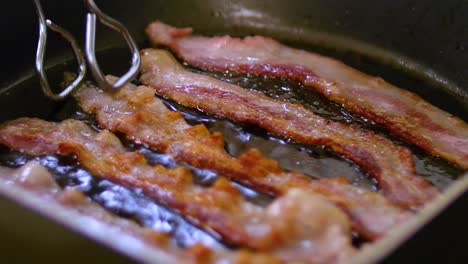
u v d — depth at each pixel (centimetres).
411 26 55
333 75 53
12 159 47
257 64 54
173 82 52
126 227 42
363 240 42
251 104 50
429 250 39
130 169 45
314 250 40
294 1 58
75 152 47
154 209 44
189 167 46
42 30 49
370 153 47
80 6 55
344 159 47
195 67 55
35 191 44
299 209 40
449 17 53
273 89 53
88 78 53
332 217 40
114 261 37
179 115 49
